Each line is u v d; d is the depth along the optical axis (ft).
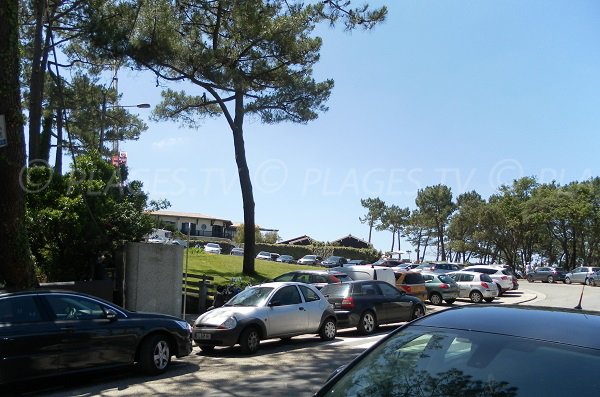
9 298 27.45
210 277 60.54
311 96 83.76
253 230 90.48
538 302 96.63
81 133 117.91
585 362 10.33
